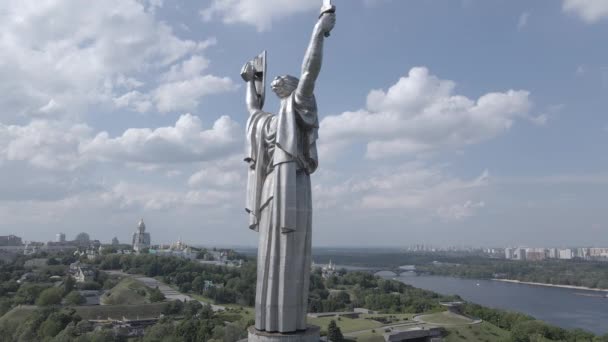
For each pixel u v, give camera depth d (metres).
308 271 38.31
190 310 167.25
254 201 39.88
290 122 37.72
